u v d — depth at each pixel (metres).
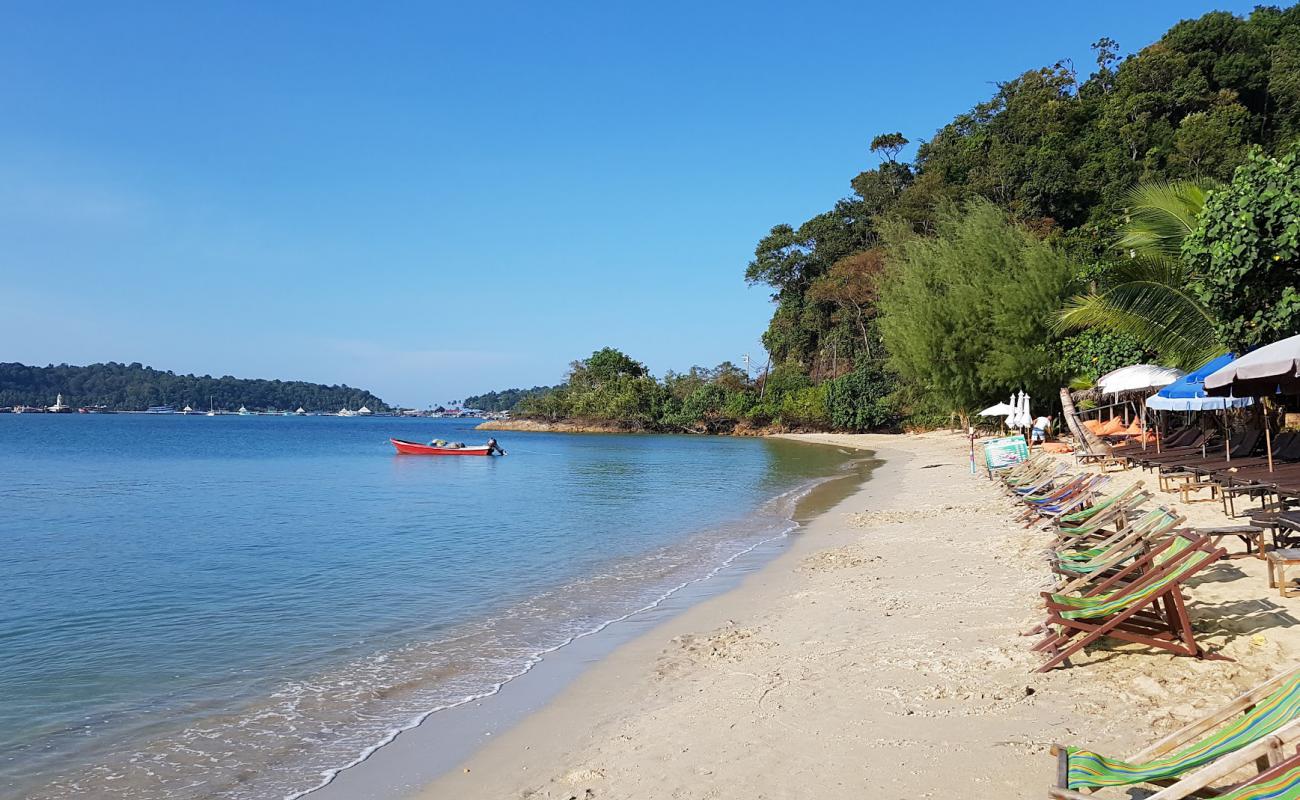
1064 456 25.45
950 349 36.09
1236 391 10.97
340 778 5.77
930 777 4.96
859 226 82.25
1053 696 6.04
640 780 5.38
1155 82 64.38
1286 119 60.50
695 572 13.18
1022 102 69.12
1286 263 11.59
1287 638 6.57
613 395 100.75
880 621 8.90
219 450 61.97
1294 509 9.15
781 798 4.91
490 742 6.34
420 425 171.25
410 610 10.81
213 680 8.02
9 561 14.75
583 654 8.66
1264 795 3.01
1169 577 6.43
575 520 20.11
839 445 59.16
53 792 5.61
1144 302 17.48
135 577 13.17
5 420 160.62
